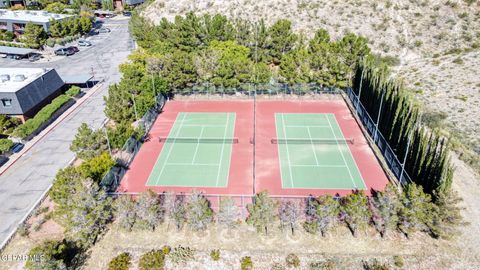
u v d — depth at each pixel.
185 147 42.22
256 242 28.17
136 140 41.59
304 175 36.62
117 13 120.06
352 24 71.38
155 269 26.08
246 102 54.16
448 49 64.19
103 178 32.88
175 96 55.88
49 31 86.56
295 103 53.50
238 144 42.66
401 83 40.31
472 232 28.86
